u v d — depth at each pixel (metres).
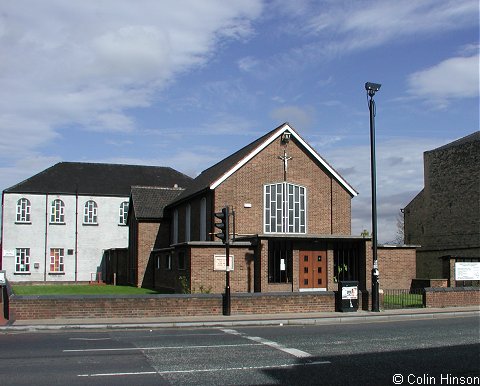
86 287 39.19
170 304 19.84
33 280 50.28
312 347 13.16
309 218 33.53
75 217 52.22
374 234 22.09
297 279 28.05
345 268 29.28
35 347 13.17
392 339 14.48
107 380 9.52
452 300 24.02
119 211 53.56
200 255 26.59
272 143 33.31
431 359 11.44
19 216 50.78
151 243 39.75
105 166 56.94
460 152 43.03
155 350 12.71
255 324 18.69
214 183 31.83
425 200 46.41
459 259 29.59
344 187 34.47
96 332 16.52
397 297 25.61
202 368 10.57
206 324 18.22
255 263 27.55
